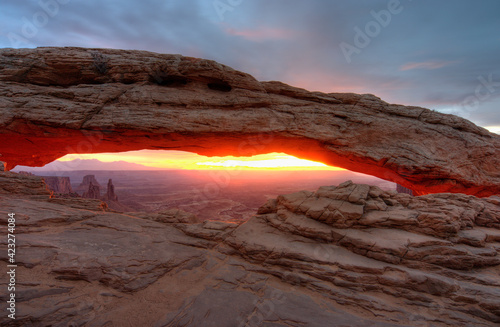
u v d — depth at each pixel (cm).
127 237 1059
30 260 800
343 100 1767
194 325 688
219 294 818
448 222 959
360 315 738
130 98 1470
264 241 1043
